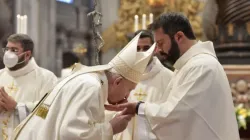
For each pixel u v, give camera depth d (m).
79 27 13.66
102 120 2.87
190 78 3.16
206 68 3.16
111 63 3.04
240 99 6.34
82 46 13.30
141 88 4.23
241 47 6.65
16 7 9.90
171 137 3.12
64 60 12.87
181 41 3.31
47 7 10.53
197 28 9.26
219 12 6.93
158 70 4.27
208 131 3.08
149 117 3.14
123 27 9.70
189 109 3.08
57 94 2.85
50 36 10.53
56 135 2.71
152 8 9.33
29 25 10.00
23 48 4.30
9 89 4.40
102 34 9.80
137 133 3.21
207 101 3.10
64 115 2.74
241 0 6.68
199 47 3.33
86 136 2.65
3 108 4.15
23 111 4.14
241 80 6.41
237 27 6.71
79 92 2.77
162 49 3.34
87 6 14.27
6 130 4.16
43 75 4.47
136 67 2.99
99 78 2.91
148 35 4.10
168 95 3.44
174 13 3.33
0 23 9.80
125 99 3.15
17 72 4.41
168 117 3.09
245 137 5.53
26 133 2.91
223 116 3.12
